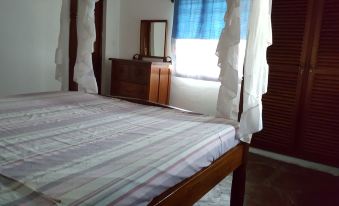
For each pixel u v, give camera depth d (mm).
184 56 3709
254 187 2459
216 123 1784
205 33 3496
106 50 4293
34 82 3641
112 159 1126
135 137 1426
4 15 3258
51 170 1005
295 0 2848
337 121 2752
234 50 1812
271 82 3062
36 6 3516
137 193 934
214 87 3611
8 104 1925
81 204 813
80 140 1341
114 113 1919
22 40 3453
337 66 2691
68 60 2629
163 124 1707
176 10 3668
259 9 1722
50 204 806
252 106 1753
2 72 3338
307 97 2887
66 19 2576
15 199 824
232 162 1713
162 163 1114
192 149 1297
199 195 1364
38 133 1409
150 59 4094
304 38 2834
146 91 3684
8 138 1313
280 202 2236
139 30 4188
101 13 4234
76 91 2553
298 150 2996
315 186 2525
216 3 3377
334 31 2678
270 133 3141
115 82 4020
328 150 2830
